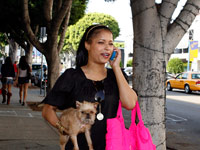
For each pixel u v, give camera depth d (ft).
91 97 6.84
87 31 7.43
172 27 12.94
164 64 12.84
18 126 23.76
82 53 7.66
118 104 7.04
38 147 17.90
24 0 31.81
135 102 7.21
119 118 6.92
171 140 23.97
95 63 7.16
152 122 12.73
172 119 34.76
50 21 34.88
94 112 6.68
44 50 34.94
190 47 95.04
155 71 12.73
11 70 36.65
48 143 18.95
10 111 31.24
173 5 12.71
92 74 7.12
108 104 6.86
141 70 12.89
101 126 6.75
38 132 21.99
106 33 7.10
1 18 58.18
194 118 35.73
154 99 12.74
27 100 42.45
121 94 6.97
